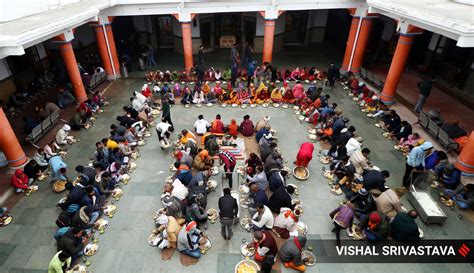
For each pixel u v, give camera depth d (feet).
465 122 41.42
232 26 72.38
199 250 24.20
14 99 47.06
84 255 23.90
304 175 32.04
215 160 34.12
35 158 32.35
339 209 25.27
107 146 33.12
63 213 24.99
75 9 42.86
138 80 57.52
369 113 44.55
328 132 37.09
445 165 29.71
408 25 39.11
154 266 23.26
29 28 30.40
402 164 33.88
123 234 25.84
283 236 25.07
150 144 37.81
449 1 42.91
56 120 41.27
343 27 74.49
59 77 56.03
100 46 54.44
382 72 59.36
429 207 26.89
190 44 55.72
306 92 48.14
